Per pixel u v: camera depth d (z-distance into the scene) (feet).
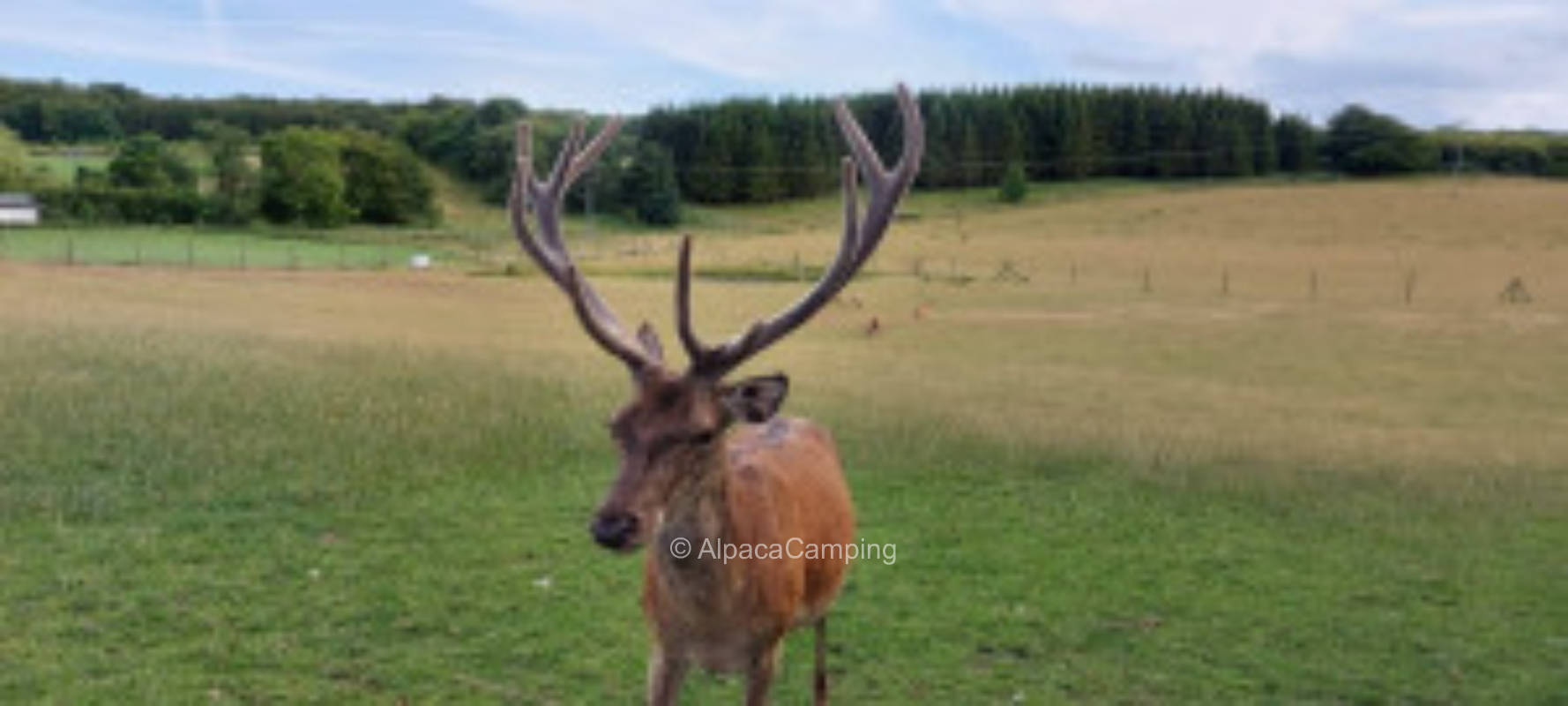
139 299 106.83
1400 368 92.43
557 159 18.74
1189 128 327.67
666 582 16.34
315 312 105.29
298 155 255.09
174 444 37.55
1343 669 24.81
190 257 169.89
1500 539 36.63
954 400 65.05
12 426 37.96
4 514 29.66
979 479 41.78
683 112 307.58
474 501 34.45
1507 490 43.27
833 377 76.79
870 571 29.99
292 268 165.17
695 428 15.35
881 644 24.91
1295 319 126.72
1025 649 25.04
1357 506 39.96
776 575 17.16
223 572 26.89
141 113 408.67
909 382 75.51
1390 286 162.61
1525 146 336.70
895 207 17.70
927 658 24.26
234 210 245.45
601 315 17.39
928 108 325.62
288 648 22.85
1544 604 29.89
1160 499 39.96
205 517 30.91
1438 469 46.88
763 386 15.81
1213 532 35.88
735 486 16.85
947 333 113.91
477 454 39.45
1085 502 39.01
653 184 269.64
